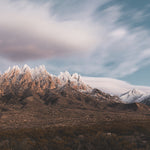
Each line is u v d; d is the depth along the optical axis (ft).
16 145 39.47
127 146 36.29
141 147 36.32
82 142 43.16
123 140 41.70
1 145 41.14
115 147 36.63
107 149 35.68
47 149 38.09
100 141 41.29
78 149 36.94
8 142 44.29
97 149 36.27
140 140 42.27
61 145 40.75
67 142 44.37
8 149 37.50
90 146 37.50
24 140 45.80
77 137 51.24
